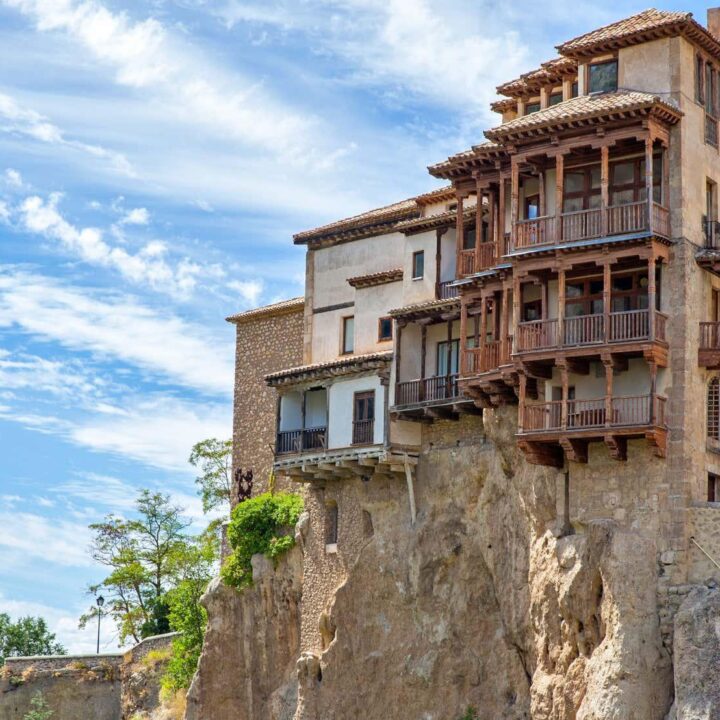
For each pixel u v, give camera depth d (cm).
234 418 8825
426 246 7569
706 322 6425
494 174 6900
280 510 8194
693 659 6003
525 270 6506
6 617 13538
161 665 9844
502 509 7012
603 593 6266
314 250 8462
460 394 7112
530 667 6775
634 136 6328
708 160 6631
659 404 6284
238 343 8894
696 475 6331
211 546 9956
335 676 7531
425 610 7244
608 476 6419
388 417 7400
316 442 7731
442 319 7294
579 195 6581
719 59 6762
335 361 7688
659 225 6338
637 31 6562
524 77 7331
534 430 6444
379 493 7606
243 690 8269
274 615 8156
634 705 6088
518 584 6838
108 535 11688
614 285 6488
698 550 6219
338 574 7731
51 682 10600
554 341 6412
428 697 7138
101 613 11581
